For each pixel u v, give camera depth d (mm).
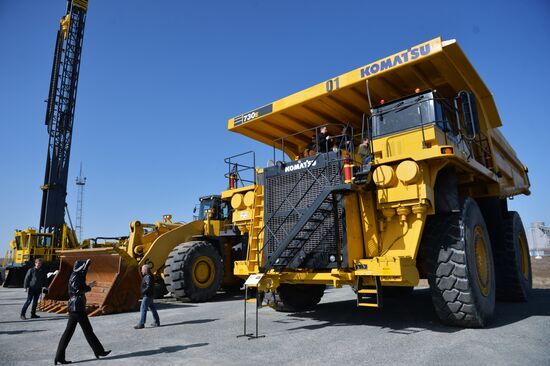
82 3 27047
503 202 9344
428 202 5668
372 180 6125
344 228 6051
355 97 7133
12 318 8828
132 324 7441
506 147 9203
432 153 5531
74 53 26531
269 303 8047
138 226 11078
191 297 10469
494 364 4086
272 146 8930
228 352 4961
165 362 4602
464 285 5621
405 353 4625
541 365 4012
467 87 6840
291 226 6695
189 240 11836
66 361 4812
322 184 6430
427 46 5879
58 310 9617
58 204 24703
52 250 23047
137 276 9336
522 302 8555
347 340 5414
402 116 6262
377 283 5695
